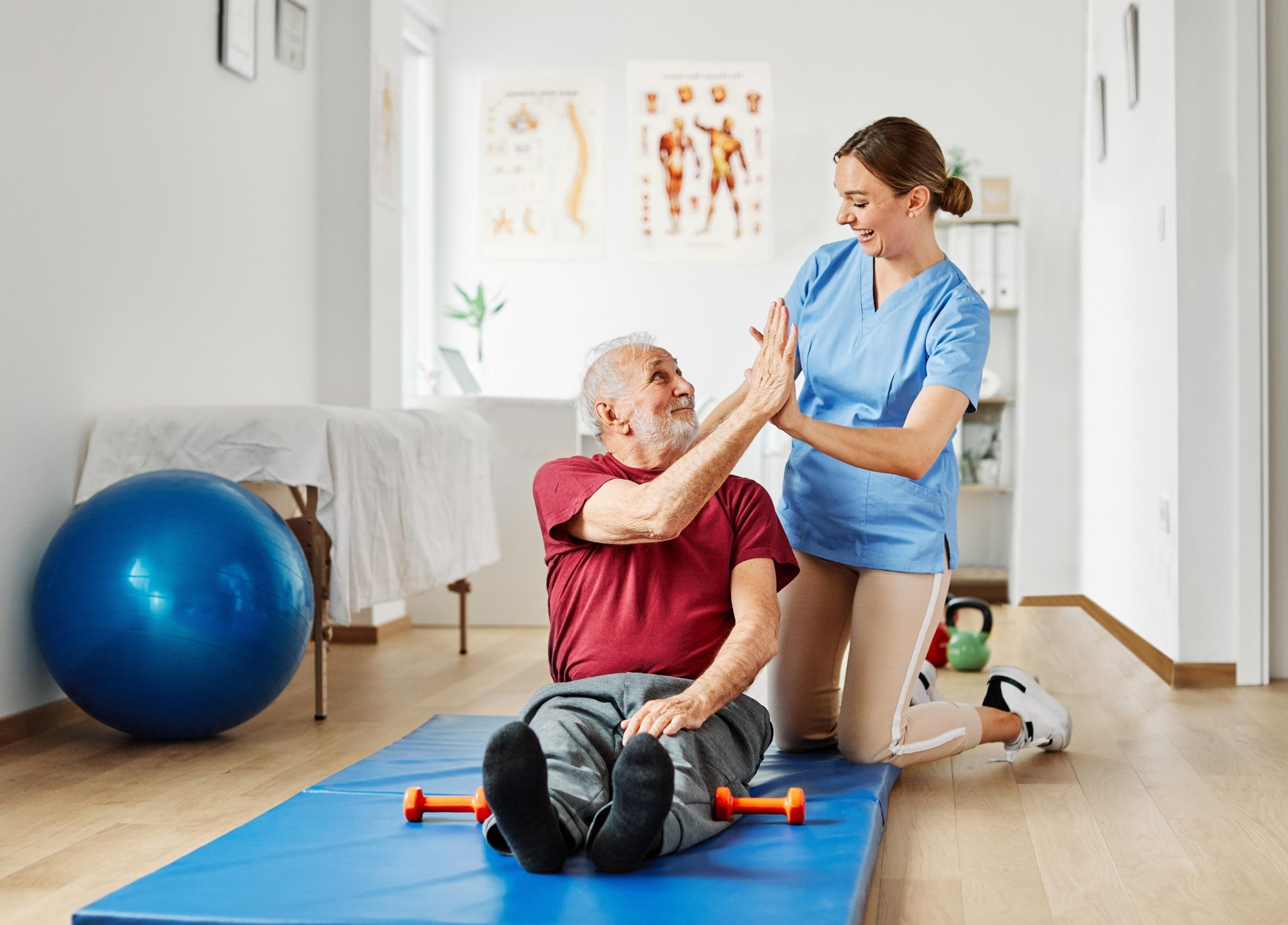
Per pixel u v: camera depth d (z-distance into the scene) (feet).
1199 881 5.61
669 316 18.28
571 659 6.13
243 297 12.14
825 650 7.57
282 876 4.85
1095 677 11.64
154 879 4.81
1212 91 11.21
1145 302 12.95
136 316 10.34
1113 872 5.75
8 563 8.78
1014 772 7.79
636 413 6.24
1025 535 17.61
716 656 6.16
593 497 5.99
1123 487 14.15
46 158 9.20
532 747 4.67
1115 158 14.78
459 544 11.89
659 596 6.10
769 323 5.91
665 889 4.71
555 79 18.39
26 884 5.55
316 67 13.66
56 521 9.30
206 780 7.55
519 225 18.44
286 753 8.29
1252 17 11.11
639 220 18.25
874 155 6.78
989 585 17.90
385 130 14.17
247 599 8.12
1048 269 17.72
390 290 14.34
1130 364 13.79
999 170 17.85
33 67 9.05
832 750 7.74
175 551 8.02
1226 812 6.80
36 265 9.09
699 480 5.72
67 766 7.95
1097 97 15.99
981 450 17.98
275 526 8.61
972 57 17.90
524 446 14.90
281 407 9.41
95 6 9.78
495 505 14.96
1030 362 17.72
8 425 8.80
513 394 18.51
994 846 6.19
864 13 18.04
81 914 4.41
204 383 11.43
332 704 10.07
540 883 4.78
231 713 8.32
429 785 6.57
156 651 7.91
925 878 5.69
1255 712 9.82
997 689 8.07
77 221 9.58
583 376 6.45
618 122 18.33
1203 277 11.21
